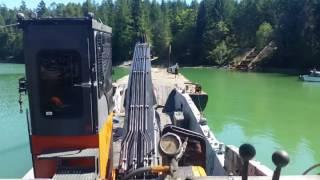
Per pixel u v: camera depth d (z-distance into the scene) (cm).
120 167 932
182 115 2269
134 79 1444
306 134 2844
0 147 2383
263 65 9550
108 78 919
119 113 2195
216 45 11300
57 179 660
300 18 9006
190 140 1324
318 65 8725
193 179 338
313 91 5219
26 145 2406
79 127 741
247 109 3881
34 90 730
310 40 8781
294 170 2086
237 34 11488
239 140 2705
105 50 866
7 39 12412
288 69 9075
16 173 1922
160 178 396
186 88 3269
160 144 407
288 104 4181
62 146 748
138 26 11956
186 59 11731
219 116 3528
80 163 714
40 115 739
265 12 11106
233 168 1103
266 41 10062
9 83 6247
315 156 2314
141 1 12412
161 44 11994
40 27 711
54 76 727
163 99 3192
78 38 714
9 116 3341
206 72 8944
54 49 715
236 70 9550
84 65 723
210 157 1431
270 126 3108
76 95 732
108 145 891
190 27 12050
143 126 1105
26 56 720
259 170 960
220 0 11744
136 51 2030
